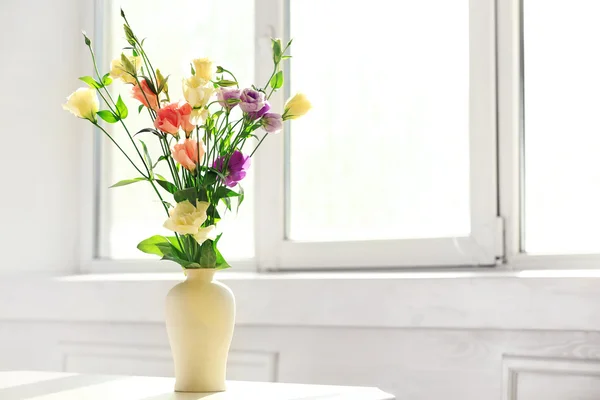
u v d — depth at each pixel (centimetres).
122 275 211
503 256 174
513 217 174
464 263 177
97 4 227
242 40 210
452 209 182
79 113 138
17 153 220
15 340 209
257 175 200
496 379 158
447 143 183
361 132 193
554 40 175
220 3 214
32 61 223
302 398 128
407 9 190
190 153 132
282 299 177
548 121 174
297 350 177
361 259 187
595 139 170
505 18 177
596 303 149
